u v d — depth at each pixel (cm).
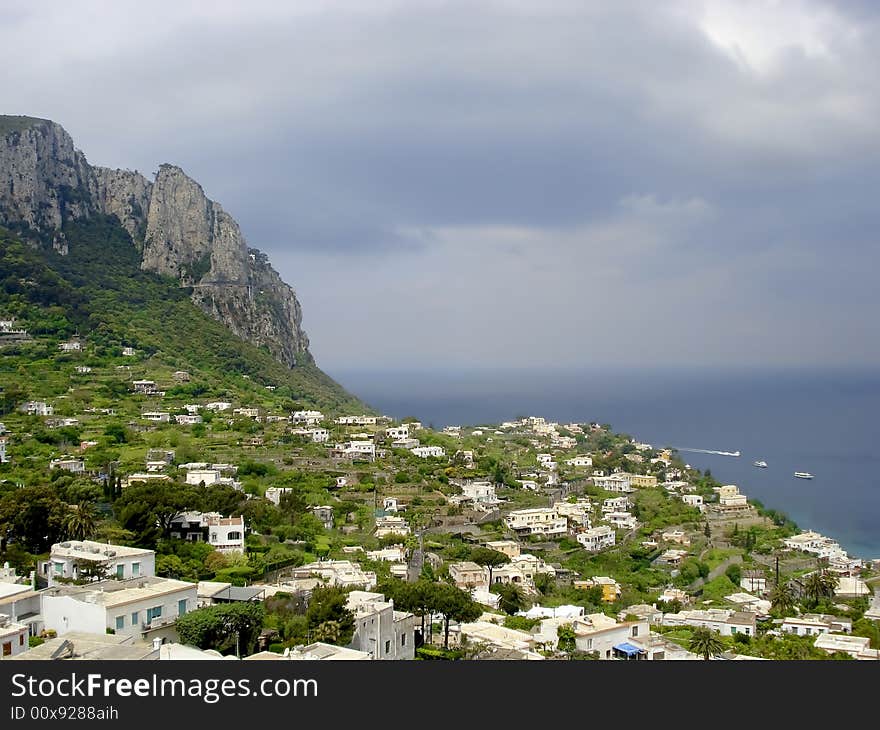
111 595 11238
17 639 9744
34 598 11262
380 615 12344
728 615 18775
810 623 18200
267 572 17400
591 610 19112
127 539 16488
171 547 16850
